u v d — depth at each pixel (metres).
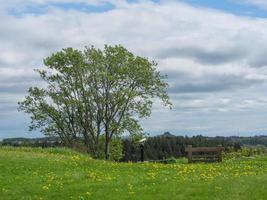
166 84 71.31
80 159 37.94
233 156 49.56
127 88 69.50
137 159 74.38
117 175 29.30
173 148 75.69
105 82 70.00
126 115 70.50
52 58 70.31
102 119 70.50
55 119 70.25
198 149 46.50
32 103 70.56
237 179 25.78
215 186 24.12
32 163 33.78
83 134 71.12
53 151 44.94
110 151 72.12
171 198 22.14
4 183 26.59
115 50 70.69
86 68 70.69
